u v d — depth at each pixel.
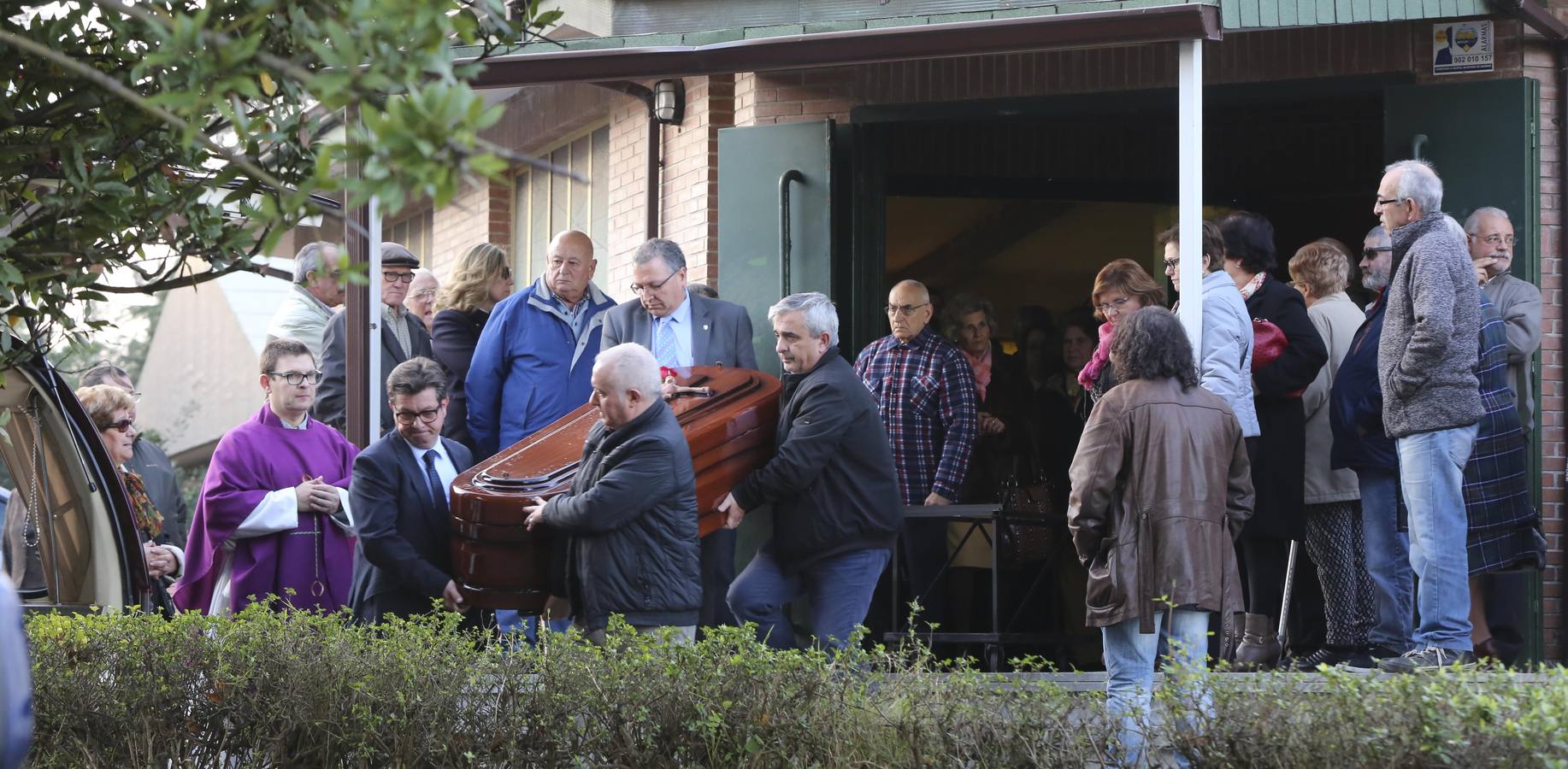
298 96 7.45
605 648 10.26
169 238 8.27
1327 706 8.64
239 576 13.77
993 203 23.84
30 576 13.01
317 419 16.64
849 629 12.75
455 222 24.95
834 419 12.73
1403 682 8.65
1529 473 16.11
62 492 13.02
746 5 17.58
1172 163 21.77
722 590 13.70
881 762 9.34
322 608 13.74
